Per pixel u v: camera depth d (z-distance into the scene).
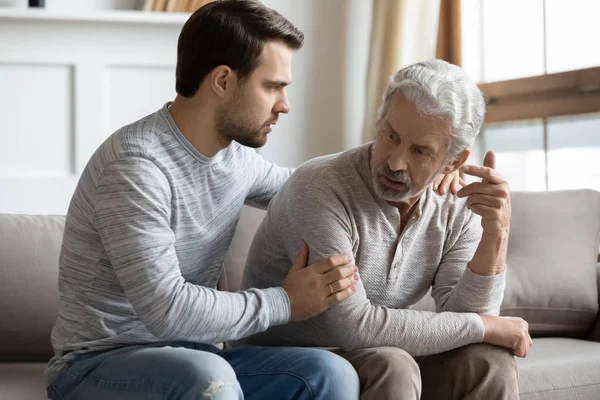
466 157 2.29
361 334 2.17
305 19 4.75
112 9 4.44
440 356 2.28
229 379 1.91
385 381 2.07
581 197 3.39
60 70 4.22
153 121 2.16
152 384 1.95
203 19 2.13
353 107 4.82
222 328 2.05
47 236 2.80
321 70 4.78
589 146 4.08
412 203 2.35
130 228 2.03
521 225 3.33
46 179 4.21
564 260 3.25
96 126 4.26
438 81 2.14
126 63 4.27
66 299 2.20
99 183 2.08
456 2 4.70
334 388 2.02
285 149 4.74
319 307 2.12
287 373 2.07
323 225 2.21
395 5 4.57
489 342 2.24
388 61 4.59
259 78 2.14
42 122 4.21
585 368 2.72
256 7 2.15
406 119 2.14
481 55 4.75
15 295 2.68
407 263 2.37
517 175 4.47
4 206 4.17
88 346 2.17
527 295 3.19
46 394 2.33
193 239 2.21
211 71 2.12
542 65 4.38
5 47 4.14
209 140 2.17
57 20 4.18
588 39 4.13
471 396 2.18
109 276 2.14
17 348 2.70
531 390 2.58
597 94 4.02
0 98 4.17
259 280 2.44
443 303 2.38
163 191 2.08
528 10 4.45
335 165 2.31
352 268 2.16
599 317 3.28
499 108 4.55
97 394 2.07
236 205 2.33
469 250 2.41
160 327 2.02
